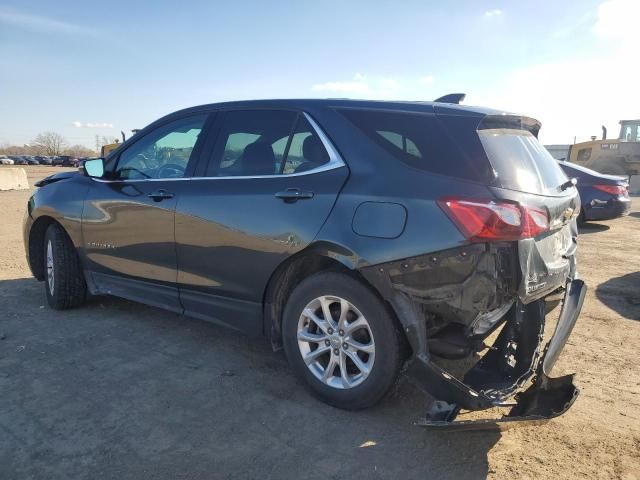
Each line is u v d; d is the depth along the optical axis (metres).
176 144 4.05
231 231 3.45
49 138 128.75
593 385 3.54
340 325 3.07
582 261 7.55
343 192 3.02
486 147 2.83
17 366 3.66
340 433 2.90
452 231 2.65
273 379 3.54
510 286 2.65
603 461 2.68
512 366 3.05
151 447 2.72
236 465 2.59
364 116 3.19
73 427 2.89
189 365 3.74
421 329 2.74
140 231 4.06
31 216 5.07
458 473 2.58
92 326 4.49
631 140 22.42
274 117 3.55
